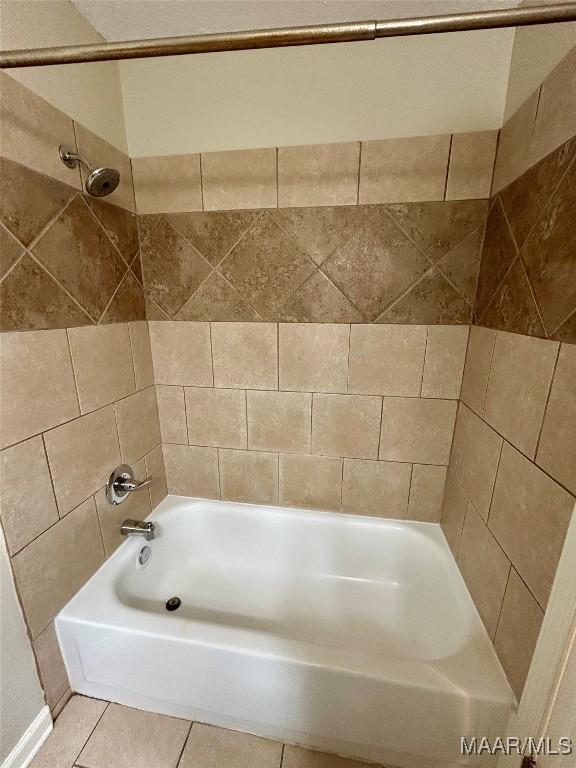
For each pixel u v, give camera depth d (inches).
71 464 40.7
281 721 36.7
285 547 59.8
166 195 50.3
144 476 56.2
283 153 46.3
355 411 53.6
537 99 33.1
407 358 50.2
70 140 39.1
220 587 57.2
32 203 34.5
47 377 36.9
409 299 48.1
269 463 58.8
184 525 60.6
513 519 32.8
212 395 57.3
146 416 56.2
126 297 50.1
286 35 23.9
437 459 53.2
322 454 56.6
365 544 56.8
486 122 41.7
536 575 28.6
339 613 52.6
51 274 37.0
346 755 36.7
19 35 32.8
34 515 35.8
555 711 25.9
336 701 34.4
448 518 51.6
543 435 28.6
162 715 40.4
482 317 43.4
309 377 53.5
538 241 31.3
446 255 45.9
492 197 42.8
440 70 41.4
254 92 45.2
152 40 25.0
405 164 44.2
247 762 36.2
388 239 46.6
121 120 47.9
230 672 36.2
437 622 45.9
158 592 55.3
